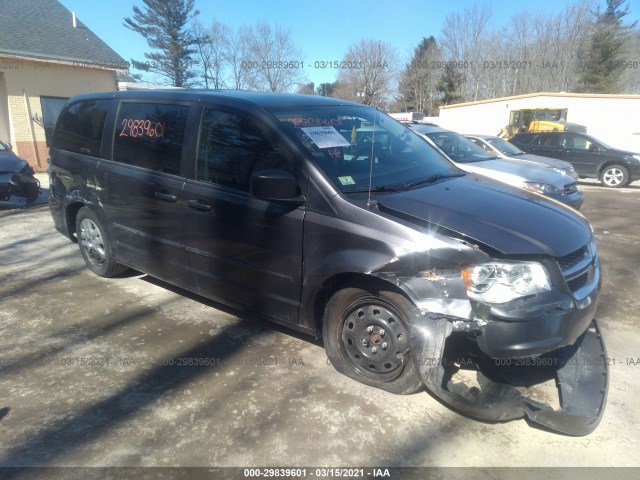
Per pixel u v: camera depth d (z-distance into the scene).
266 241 3.32
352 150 3.50
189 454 2.57
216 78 41.12
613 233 7.58
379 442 2.69
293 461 2.54
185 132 3.81
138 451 2.59
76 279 5.04
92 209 4.73
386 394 3.10
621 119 23.83
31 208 8.58
